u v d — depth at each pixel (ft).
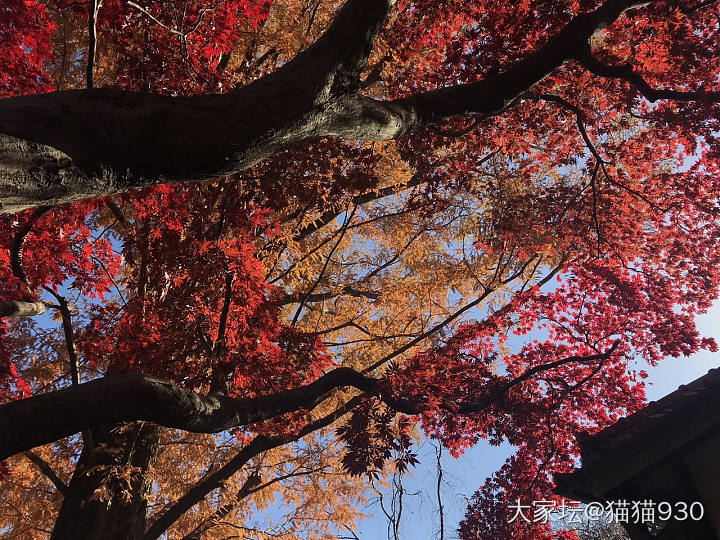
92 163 7.54
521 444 31.09
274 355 22.06
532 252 32.27
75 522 24.32
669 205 30.07
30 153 6.93
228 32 20.35
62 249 22.76
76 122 7.38
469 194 32.53
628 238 31.71
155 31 20.83
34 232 22.16
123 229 31.37
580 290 31.50
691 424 15.55
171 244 21.63
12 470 33.12
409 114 12.85
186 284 22.08
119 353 21.71
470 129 22.57
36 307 21.02
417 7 24.90
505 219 30.96
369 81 32.58
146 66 20.92
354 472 22.44
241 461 27.94
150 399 13.14
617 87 26.58
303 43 28.55
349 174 23.79
